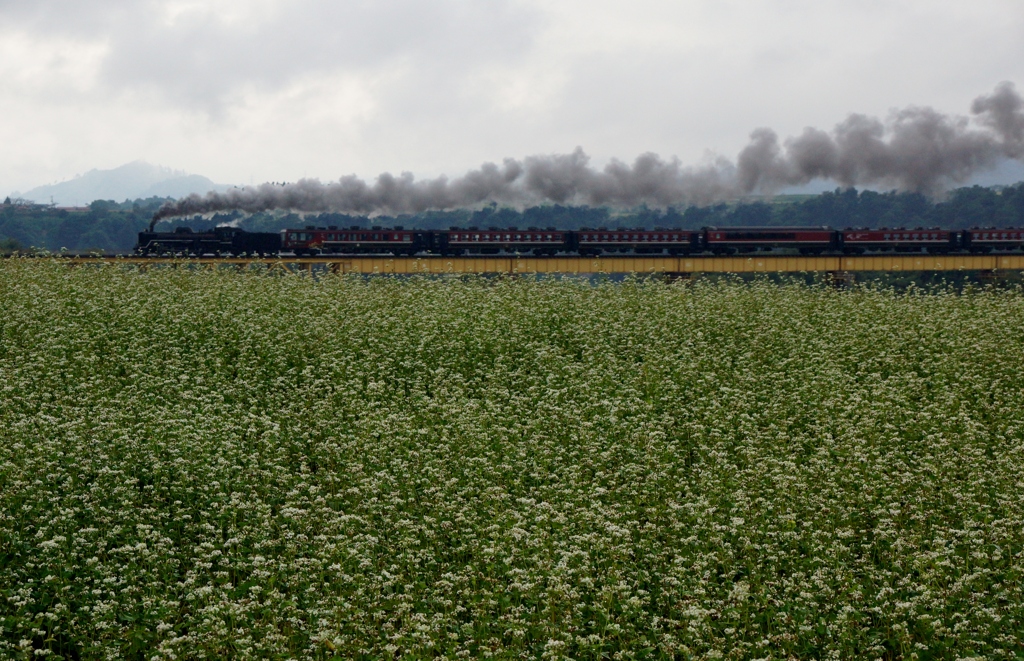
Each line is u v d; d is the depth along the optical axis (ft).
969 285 112.78
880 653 42.70
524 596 44.29
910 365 85.10
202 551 47.39
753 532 50.29
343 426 65.36
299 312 93.66
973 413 71.41
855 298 108.58
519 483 56.34
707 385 77.20
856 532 52.85
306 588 45.11
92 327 86.07
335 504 53.78
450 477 56.90
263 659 40.70
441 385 77.51
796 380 80.18
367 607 43.70
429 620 42.55
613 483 56.49
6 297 93.35
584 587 45.52
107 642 41.45
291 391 74.38
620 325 94.12
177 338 85.81
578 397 73.72
